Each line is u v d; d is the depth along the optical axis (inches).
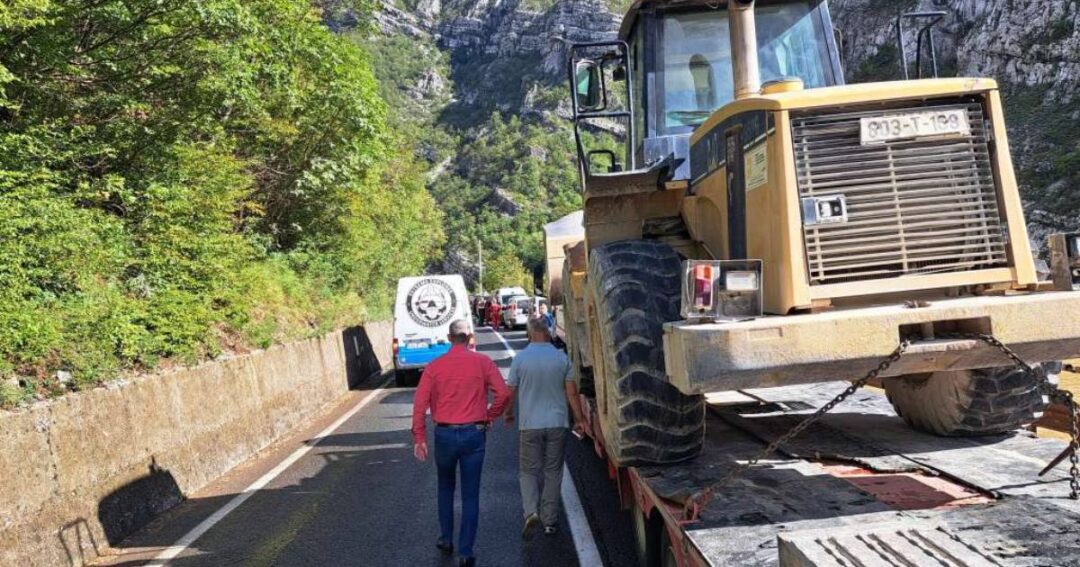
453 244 6491.1
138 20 417.1
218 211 514.9
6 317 267.1
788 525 138.6
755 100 159.8
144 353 335.9
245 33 482.0
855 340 139.2
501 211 6914.4
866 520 138.5
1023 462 173.9
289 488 331.6
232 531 271.9
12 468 219.1
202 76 482.9
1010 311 141.1
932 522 117.9
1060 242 153.2
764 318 142.6
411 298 735.7
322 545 249.4
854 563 100.3
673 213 215.6
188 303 402.0
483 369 232.8
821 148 151.9
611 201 215.3
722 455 191.6
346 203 892.0
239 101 531.5
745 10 189.6
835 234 149.8
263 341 486.6
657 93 227.9
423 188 1811.0
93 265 356.2
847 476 170.4
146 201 457.7
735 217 171.9
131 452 289.1
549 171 7273.6
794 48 229.6
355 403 620.1
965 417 198.2
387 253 1304.1
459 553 221.1
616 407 174.2
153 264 429.4
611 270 182.9
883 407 252.5
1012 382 194.1
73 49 411.8
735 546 130.0
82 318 306.8
